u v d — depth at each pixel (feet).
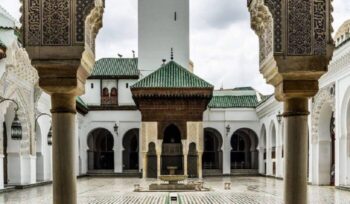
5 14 49.47
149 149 70.38
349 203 32.17
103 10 15.83
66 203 14.12
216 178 72.49
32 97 48.29
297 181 14.49
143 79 70.23
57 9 13.89
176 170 71.00
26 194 40.42
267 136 76.74
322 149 50.55
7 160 46.34
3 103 39.17
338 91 44.21
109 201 37.19
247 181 63.87
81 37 13.88
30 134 48.06
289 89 14.46
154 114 69.51
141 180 66.23
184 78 70.33
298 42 14.25
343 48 40.70
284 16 14.23
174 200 37.83
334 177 49.16
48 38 13.88
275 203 34.35
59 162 14.15
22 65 42.83
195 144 69.72
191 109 69.67
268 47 14.90
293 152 14.56
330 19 14.25
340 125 43.75
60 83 13.98
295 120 14.60
